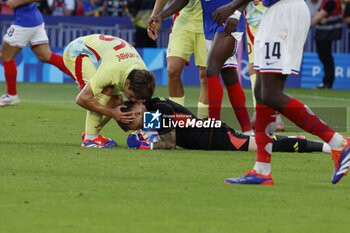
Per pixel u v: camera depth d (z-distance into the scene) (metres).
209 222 12.29
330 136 15.99
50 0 65.25
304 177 17.38
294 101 16.08
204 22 23.70
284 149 21.67
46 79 61.56
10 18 63.16
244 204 13.85
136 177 16.55
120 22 64.06
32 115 31.55
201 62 26.42
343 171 16.00
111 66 20.36
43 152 20.09
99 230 11.56
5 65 34.34
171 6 23.95
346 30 65.94
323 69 65.00
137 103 21.11
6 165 17.69
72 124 28.48
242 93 24.28
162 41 63.38
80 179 16.06
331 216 12.98
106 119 22.00
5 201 13.51
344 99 51.44
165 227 11.86
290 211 13.32
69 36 63.75
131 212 12.87
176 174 17.17
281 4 15.98
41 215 12.47
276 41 15.90
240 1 16.97
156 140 21.61
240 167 18.56
